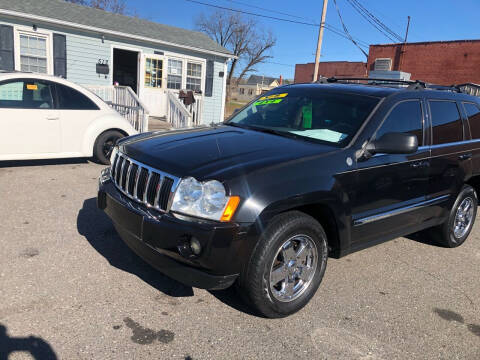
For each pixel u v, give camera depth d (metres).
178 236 2.72
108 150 7.48
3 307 2.94
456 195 4.62
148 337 2.76
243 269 2.80
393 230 3.91
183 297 3.31
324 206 3.19
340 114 3.76
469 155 4.65
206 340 2.79
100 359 2.51
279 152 3.16
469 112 4.81
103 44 12.59
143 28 13.99
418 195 4.07
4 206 4.98
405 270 4.23
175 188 2.81
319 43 21.94
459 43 25.80
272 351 2.73
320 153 3.21
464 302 3.66
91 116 7.12
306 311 3.27
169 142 3.42
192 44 14.44
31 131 6.51
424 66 27.47
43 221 4.59
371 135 3.51
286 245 3.00
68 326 2.80
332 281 3.83
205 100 15.45
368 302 3.50
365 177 3.40
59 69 11.94
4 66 11.05
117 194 3.29
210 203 2.70
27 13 10.88
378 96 3.85
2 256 3.70
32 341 2.61
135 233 2.99
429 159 4.09
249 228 2.72
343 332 3.02
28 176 6.41
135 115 10.33
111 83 13.02
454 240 4.87
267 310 2.99
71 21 11.69
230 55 15.32
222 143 3.35
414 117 4.01
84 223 4.62
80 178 6.51
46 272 3.48
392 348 2.89
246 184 2.75
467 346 3.00
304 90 4.34
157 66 13.90
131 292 3.30
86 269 3.60
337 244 3.40
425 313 3.41
